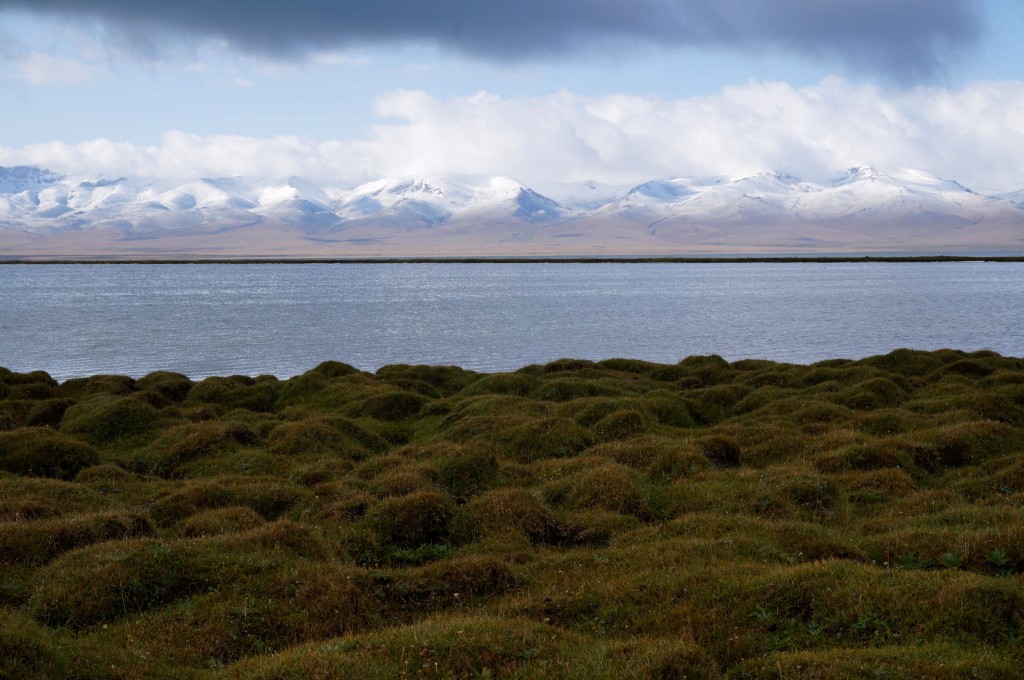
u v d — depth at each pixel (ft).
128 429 116.57
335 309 415.44
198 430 110.73
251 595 55.62
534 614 54.24
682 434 111.55
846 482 84.69
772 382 147.84
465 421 116.16
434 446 101.40
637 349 257.14
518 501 75.82
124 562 57.93
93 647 47.32
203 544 62.34
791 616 50.31
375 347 265.95
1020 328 303.89
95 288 602.03
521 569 62.75
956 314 362.53
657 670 43.27
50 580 56.65
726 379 158.10
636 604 54.03
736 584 53.72
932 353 171.53
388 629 50.65
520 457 100.99
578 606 54.90
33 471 94.02
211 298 497.46
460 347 264.31
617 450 95.91
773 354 244.22
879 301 441.27
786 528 67.41
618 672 43.16
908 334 289.12
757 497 78.23
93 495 84.53
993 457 89.97
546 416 118.62
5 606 53.98
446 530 72.59
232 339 287.48
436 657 44.86
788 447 98.94
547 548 70.08
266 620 52.95
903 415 112.88
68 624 52.70
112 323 343.05
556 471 89.61
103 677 43.86
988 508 71.20
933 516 71.10
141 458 104.01
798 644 47.42
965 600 48.24
